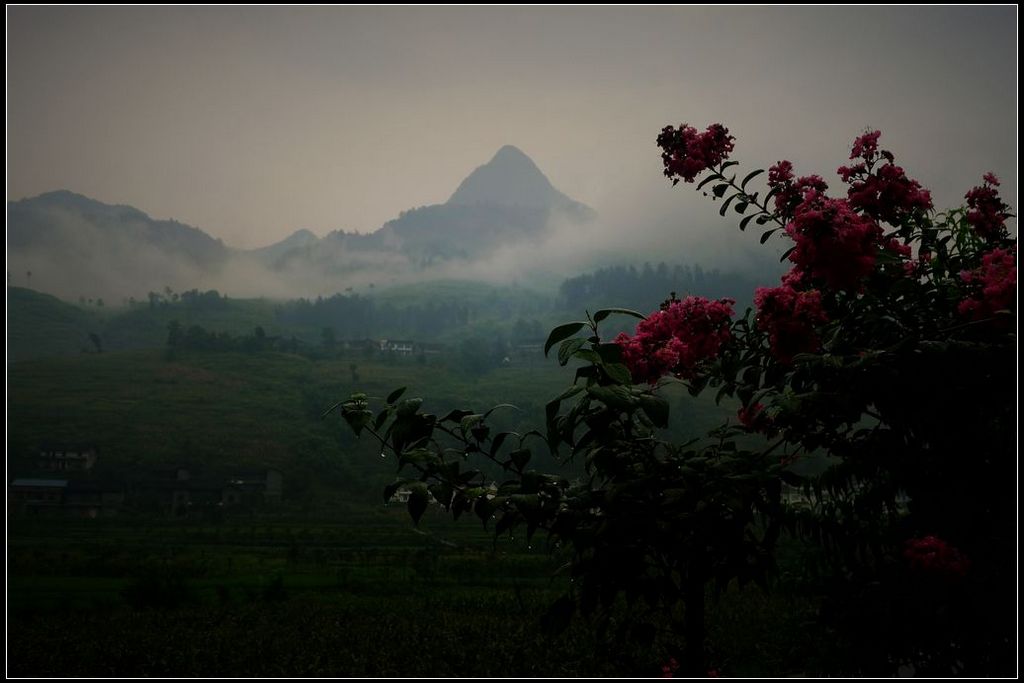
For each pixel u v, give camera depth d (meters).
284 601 15.80
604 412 2.51
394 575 24.02
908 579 2.95
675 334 2.74
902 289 2.86
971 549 2.82
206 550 42.19
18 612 11.62
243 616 12.11
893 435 2.74
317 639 8.73
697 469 2.46
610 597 2.41
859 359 2.57
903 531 2.99
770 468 2.47
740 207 3.21
